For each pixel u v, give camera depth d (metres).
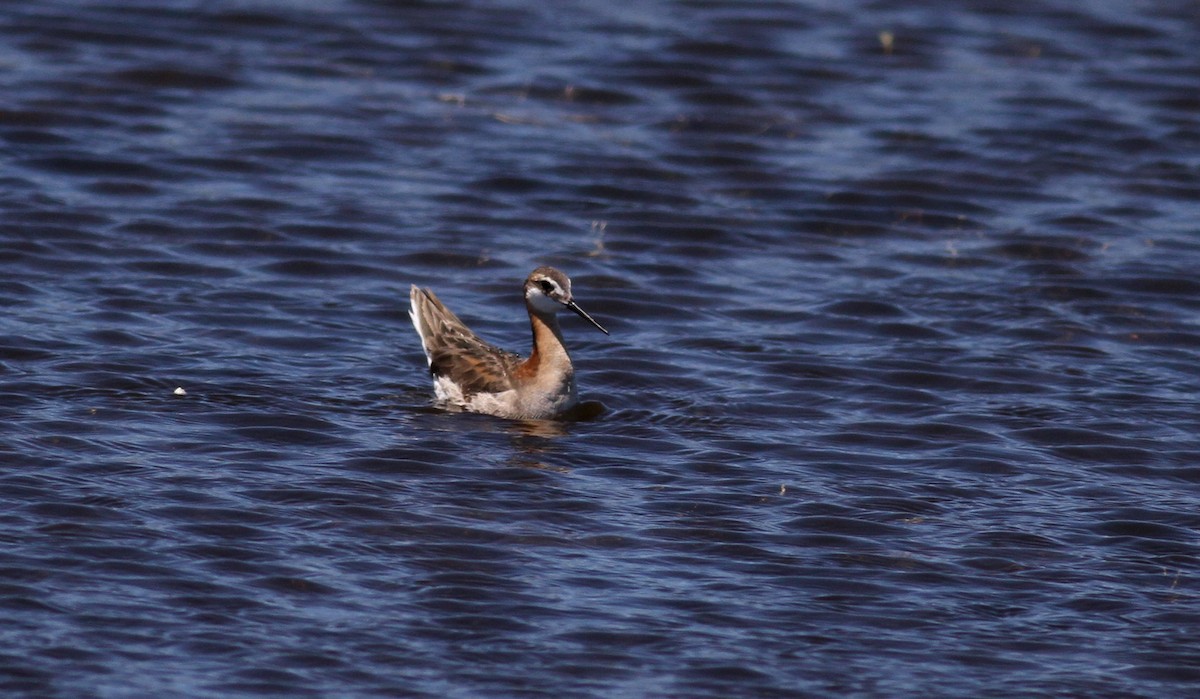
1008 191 25.95
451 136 26.97
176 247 22.06
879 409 18.06
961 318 21.11
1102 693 12.27
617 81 29.55
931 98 29.64
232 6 31.86
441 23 31.89
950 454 16.83
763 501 15.45
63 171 24.44
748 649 12.72
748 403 18.14
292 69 29.25
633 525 14.77
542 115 28.11
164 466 15.39
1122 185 26.31
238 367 18.23
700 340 20.09
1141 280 22.55
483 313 20.84
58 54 28.95
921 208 25.20
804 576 13.95
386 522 14.49
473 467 15.89
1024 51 32.12
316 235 22.83
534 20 32.41
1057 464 16.66
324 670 12.13
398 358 19.12
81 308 19.66
